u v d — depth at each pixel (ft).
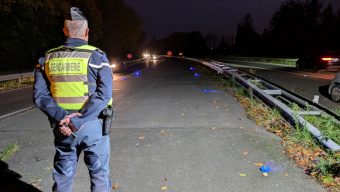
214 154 18.51
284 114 26.91
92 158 10.37
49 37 136.05
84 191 14.24
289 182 14.79
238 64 121.90
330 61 75.05
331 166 15.46
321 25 182.50
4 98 45.65
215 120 26.76
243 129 23.70
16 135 23.57
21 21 122.11
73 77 9.67
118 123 26.48
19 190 14.47
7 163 17.79
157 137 22.09
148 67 125.70
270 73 73.82
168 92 45.78
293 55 186.39
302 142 19.84
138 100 38.73
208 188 14.34
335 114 25.94
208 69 94.17
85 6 157.28
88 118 9.62
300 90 45.73
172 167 16.75
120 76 79.25
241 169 16.31
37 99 9.84
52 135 23.45
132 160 17.81
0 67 119.24
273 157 17.87
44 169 16.93
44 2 117.29
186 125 25.26
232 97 39.68
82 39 10.16
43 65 10.12
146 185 14.74
